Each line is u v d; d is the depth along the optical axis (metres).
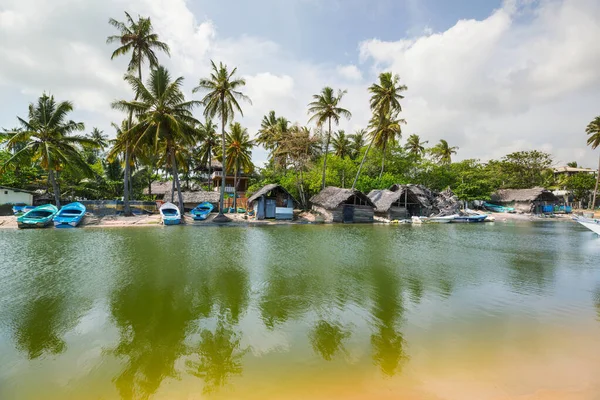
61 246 17.06
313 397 4.88
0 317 7.73
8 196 32.81
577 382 5.36
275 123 51.59
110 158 32.34
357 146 60.41
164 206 31.08
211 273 11.88
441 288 10.47
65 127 27.55
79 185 40.47
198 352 6.15
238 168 41.34
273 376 5.39
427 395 4.98
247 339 6.69
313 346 6.43
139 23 30.11
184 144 30.81
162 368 5.60
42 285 10.21
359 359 5.96
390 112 41.44
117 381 5.22
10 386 5.07
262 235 23.23
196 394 4.91
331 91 38.72
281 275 11.77
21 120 25.98
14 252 15.39
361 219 36.25
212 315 7.95
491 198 59.59
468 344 6.60
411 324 7.55
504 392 5.08
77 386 5.08
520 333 7.13
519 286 10.80
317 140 39.72
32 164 36.50
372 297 9.47
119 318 7.70
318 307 8.59
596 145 49.22
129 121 29.36
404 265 13.77
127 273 11.74
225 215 33.50
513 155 65.19
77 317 7.74
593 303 9.15
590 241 22.30
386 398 4.89
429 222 38.72
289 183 41.78
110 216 29.36
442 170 55.09
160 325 7.32
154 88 28.17
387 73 38.84
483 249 18.41
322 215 36.88
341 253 16.41
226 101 32.97
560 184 66.31
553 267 13.72
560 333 7.16
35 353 6.08
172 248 16.95
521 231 29.38
